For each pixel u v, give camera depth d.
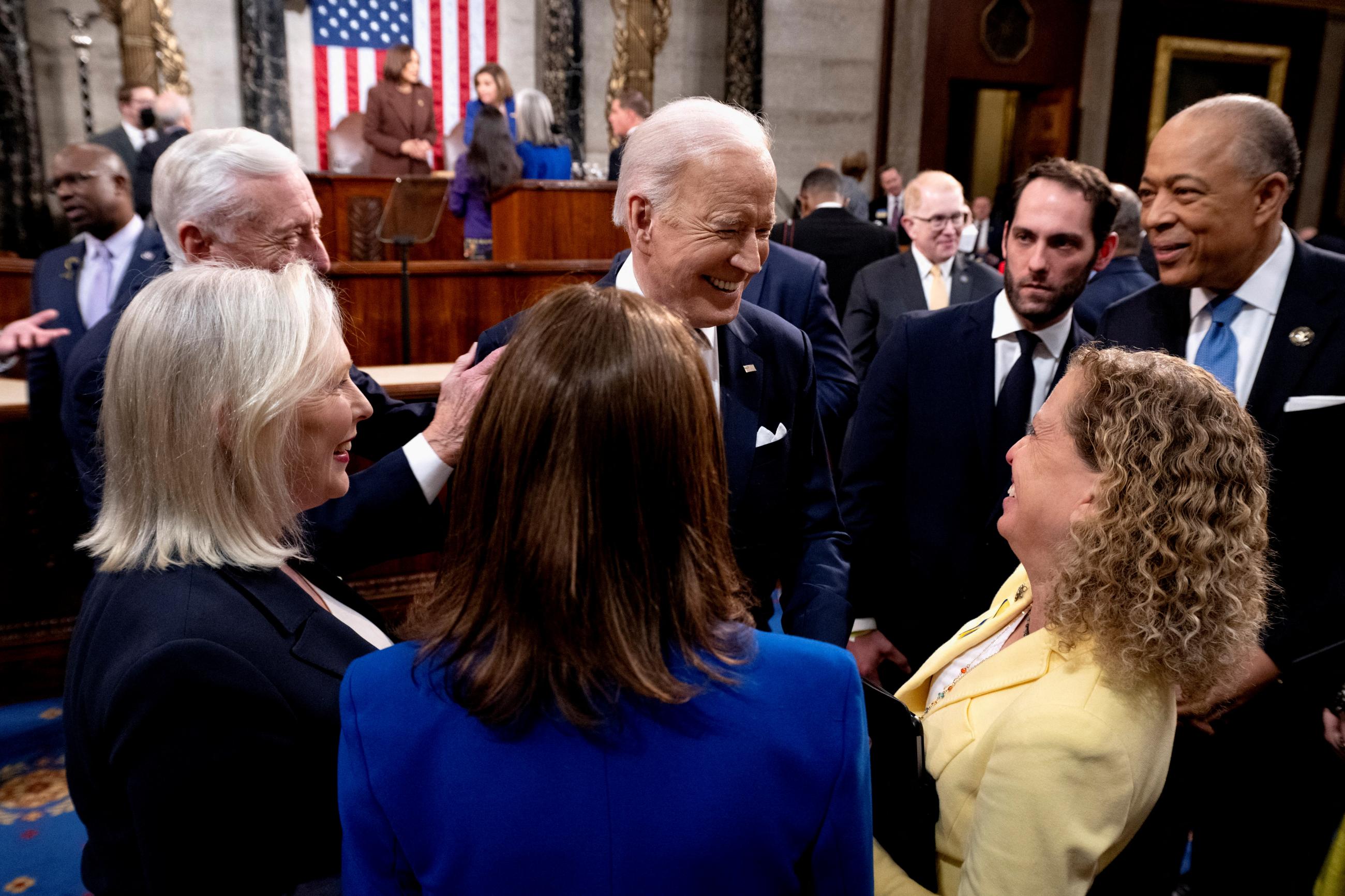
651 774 0.64
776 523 1.47
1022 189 1.72
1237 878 1.67
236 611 0.86
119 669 0.79
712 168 1.16
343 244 5.98
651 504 0.66
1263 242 1.53
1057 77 9.35
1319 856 1.57
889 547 1.90
